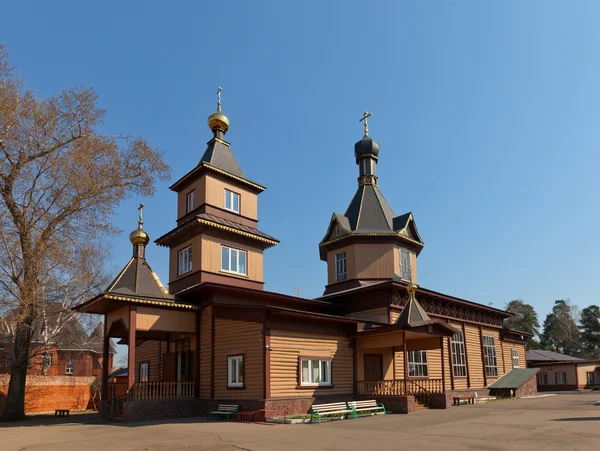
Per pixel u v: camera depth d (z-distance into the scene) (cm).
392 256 3120
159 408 2144
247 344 2142
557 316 9450
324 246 3325
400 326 2303
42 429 1838
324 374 2319
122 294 2152
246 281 2784
